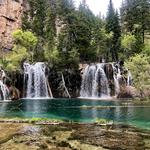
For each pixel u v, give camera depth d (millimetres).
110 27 101812
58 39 90625
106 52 97688
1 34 90625
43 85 75312
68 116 36719
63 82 76875
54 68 77938
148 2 100625
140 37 96688
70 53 81062
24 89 71875
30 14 105062
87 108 45906
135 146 19000
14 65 71562
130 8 108188
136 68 70688
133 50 92875
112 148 18516
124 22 115250
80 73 79375
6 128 25156
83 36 89500
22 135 22031
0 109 43406
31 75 73812
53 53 81375
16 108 45031
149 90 68688
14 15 97562
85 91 78438
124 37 95500
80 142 19984
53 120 30094
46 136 21797
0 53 82875
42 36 100500
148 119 34031
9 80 66875
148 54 90250
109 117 35688
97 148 18469
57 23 105688
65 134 22703
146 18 98438
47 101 60719
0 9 92500
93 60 92250
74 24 88938
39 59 85562
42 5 106375
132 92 71188
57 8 106812
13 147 18453
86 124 28172
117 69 80000
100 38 99375
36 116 36156
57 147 18531
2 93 63031
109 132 23781
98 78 78562
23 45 84938
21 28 99188
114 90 76938
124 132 23891
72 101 61312
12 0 98125
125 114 38531
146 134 23172
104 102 58219
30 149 17984
